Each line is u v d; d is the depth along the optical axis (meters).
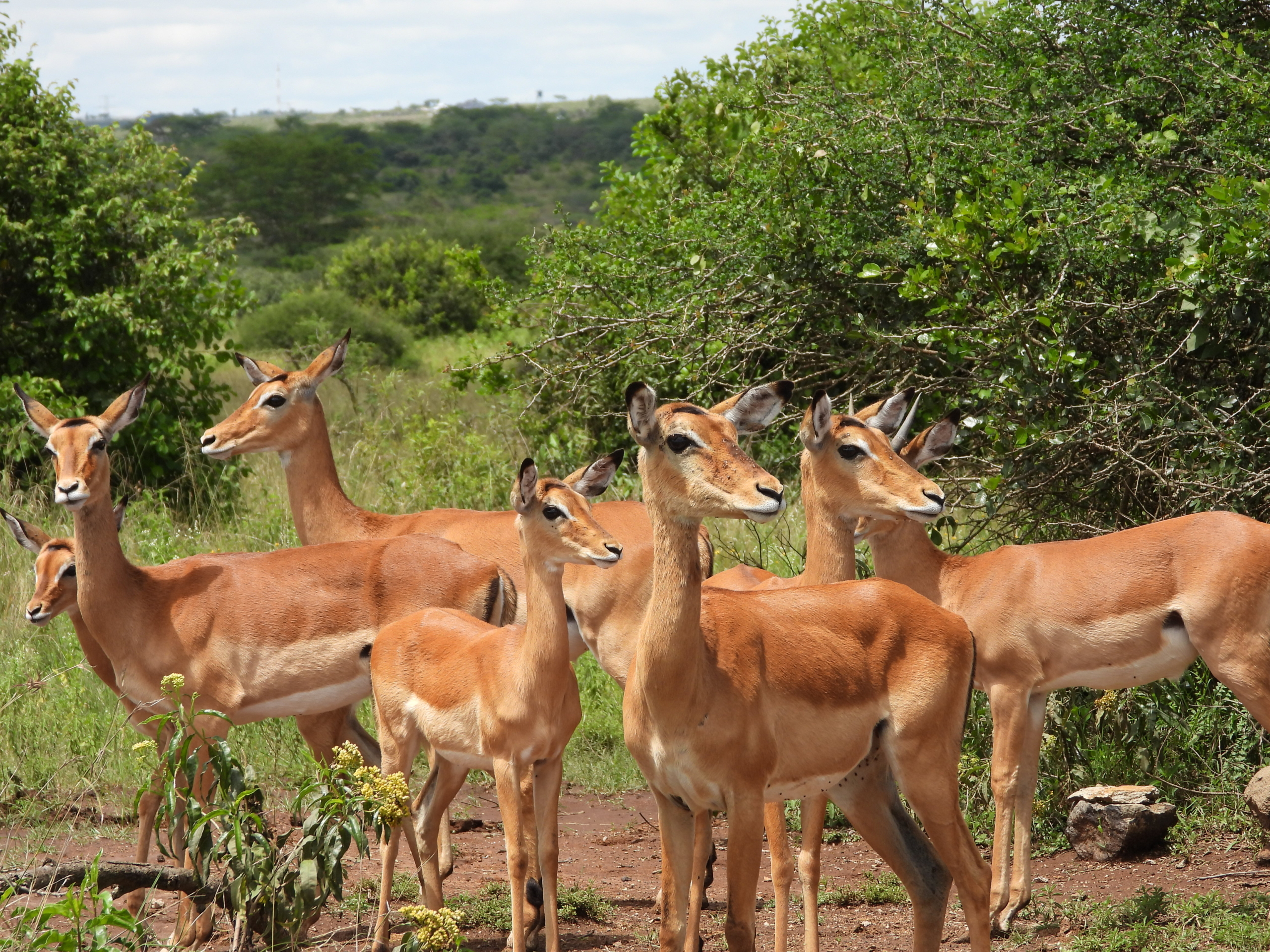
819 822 7.68
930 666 7.26
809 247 13.23
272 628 8.97
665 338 14.13
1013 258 11.15
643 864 10.05
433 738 8.28
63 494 8.60
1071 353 10.45
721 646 6.83
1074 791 10.22
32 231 18.48
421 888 8.50
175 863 8.61
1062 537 11.51
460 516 11.16
